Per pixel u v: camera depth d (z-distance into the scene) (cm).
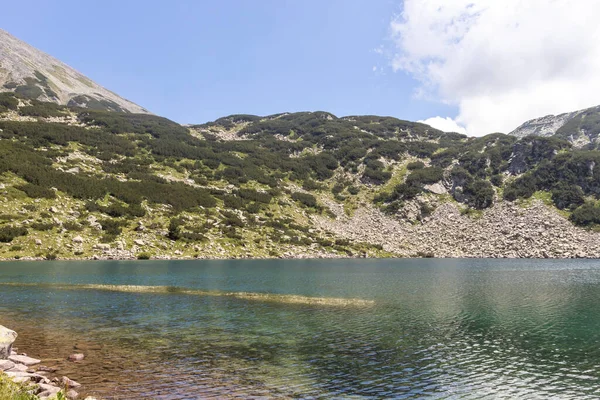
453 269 8694
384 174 18012
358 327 3250
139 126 19025
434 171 17550
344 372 2173
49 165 11894
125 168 13588
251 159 17950
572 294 5025
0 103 16988
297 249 11919
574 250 12400
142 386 1872
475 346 2716
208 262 9512
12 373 1784
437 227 15000
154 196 12131
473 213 15375
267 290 5362
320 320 3509
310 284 5994
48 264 7969
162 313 3759
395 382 2042
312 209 15350
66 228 9494
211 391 1842
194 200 12756
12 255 8238
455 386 2003
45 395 1570
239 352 2511
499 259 12356
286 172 17812
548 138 17238
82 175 11994
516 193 15462
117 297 4644
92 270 7344
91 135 15575
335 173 18688
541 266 9462
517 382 2069
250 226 12525
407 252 13475
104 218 10294
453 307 4156
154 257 9562
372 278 6831
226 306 4169
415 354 2525
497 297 4816
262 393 1845
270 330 3122
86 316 3566
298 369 2206
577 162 15462
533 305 4275
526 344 2766
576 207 14200
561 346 2720
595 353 2569
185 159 16325
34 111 17300
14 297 4519
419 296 4872
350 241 13700
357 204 16362
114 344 2634
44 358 2266
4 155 11069
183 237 10762
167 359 2323
